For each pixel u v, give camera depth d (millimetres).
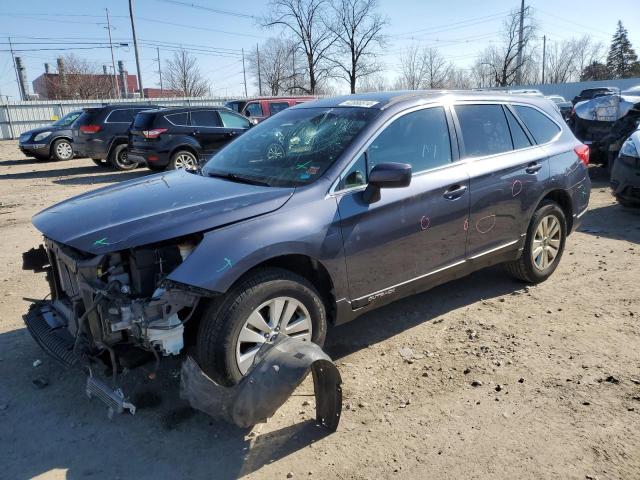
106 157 15242
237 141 4633
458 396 3404
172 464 2877
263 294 3137
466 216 4242
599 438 2961
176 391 3518
